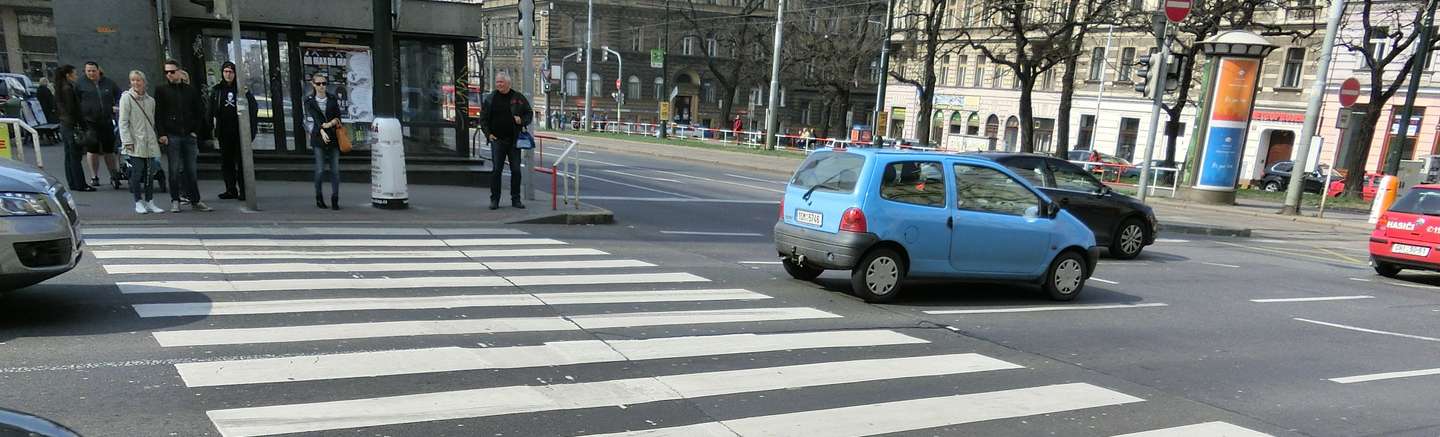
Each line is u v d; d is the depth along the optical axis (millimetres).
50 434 2273
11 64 40469
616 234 11508
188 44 14039
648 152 34375
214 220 10008
